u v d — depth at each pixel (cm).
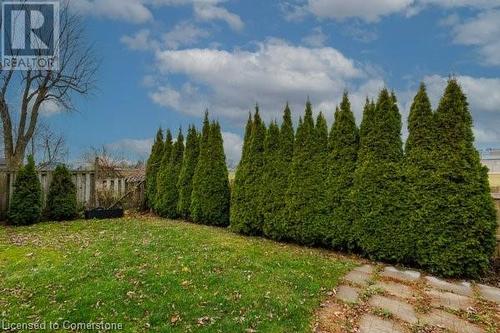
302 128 895
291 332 404
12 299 481
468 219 634
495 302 516
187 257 656
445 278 636
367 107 781
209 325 413
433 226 661
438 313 472
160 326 410
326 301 499
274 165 945
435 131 683
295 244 884
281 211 906
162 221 1200
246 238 923
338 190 804
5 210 1143
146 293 489
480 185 645
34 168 1141
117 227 1022
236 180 1030
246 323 418
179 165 1330
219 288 512
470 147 658
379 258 734
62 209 1188
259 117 1016
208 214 1130
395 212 713
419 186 686
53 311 441
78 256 671
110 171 1534
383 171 738
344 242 798
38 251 734
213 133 1170
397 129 750
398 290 558
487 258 633
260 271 599
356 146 806
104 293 484
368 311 472
